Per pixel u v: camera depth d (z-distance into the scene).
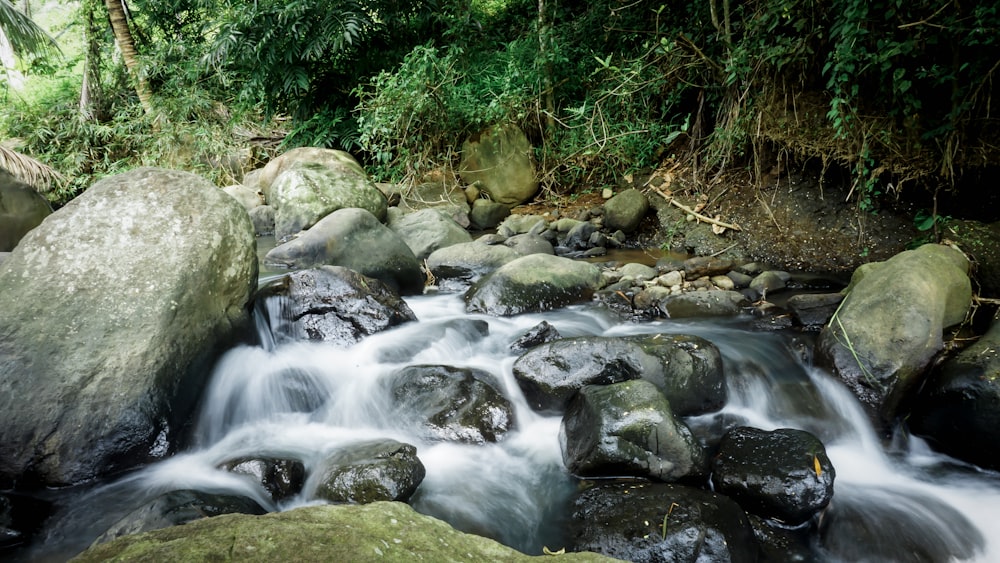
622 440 2.98
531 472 3.17
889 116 5.29
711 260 5.66
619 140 7.39
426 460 3.24
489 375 3.80
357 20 8.59
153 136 10.62
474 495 2.98
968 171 5.07
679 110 7.96
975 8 4.31
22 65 12.94
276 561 1.45
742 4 6.93
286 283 4.40
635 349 3.63
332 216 5.74
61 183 9.84
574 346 3.72
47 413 2.97
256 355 3.88
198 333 3.43
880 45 4.77
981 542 2.70
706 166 7.02
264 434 3.54
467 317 4.82
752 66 6.26
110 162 10.88
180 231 3.52
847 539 2.71
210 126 10.52
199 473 3.07
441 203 8.12
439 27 9.57
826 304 4.47
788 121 6.09
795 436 3.02
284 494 2.91
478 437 3.37
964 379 3.21
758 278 5.26
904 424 3.47
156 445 3.16
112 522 2.70
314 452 3.29
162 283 3.32
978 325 3.92
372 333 4.32
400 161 8.39
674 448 2.96
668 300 4.92
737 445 3.05
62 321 3.13
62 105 11.42
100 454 3.02
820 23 5.59
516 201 8.21
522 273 5.13
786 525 2.79
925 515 2.84
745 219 6.35
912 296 3.62
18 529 2.59
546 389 3.65
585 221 7.29
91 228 3.39
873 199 5.66
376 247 5.54
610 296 5.13
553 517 2.81
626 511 2.64
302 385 3.84
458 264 6.01
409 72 7.92
